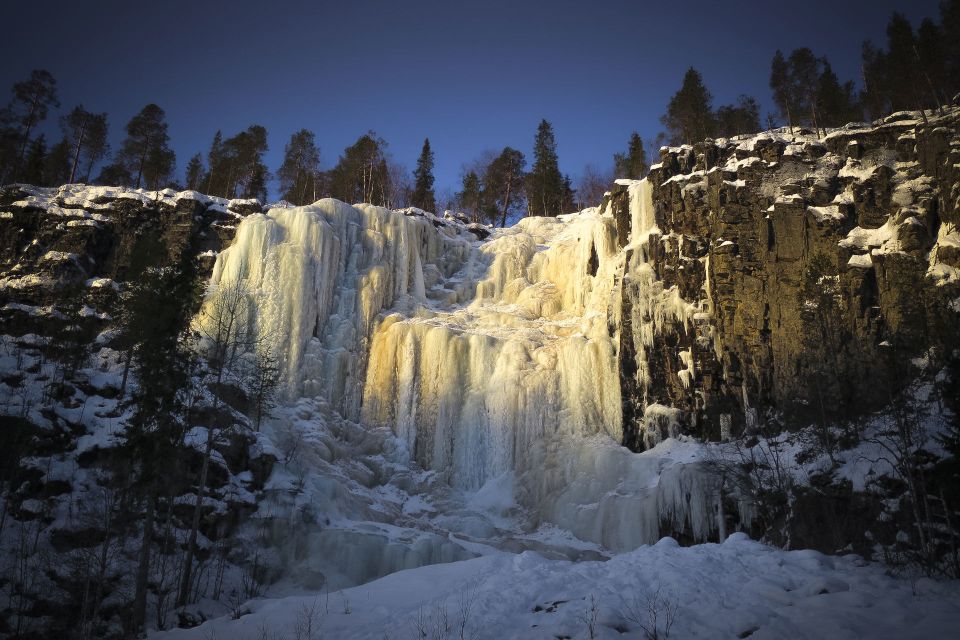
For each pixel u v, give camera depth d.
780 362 33.56
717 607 12.23
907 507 23.67
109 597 23.31
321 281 43.47
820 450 28.38
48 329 39.00
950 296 28.80
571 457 36.06
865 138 37.06
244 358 38.12
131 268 35.78
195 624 22.09
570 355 39.31
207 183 65.19
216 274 44.16
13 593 22.08
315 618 15.84
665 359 37.00
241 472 31.25
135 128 60.19
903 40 46.06
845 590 12.40
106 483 27.47
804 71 49.41
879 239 33.78
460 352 41.03
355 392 41.62
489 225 64.88
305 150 67.06
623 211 44.09
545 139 75.12
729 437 33.50
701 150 41.03
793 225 35.69
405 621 13.98
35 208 46.03
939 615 10.45
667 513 29.92
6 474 25.92
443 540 29.98
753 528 28.16
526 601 13.76
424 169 74.88
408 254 49.38
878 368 29.70
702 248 37.84
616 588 13.73
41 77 57.19
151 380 24.16
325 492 32.91
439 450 38.78
